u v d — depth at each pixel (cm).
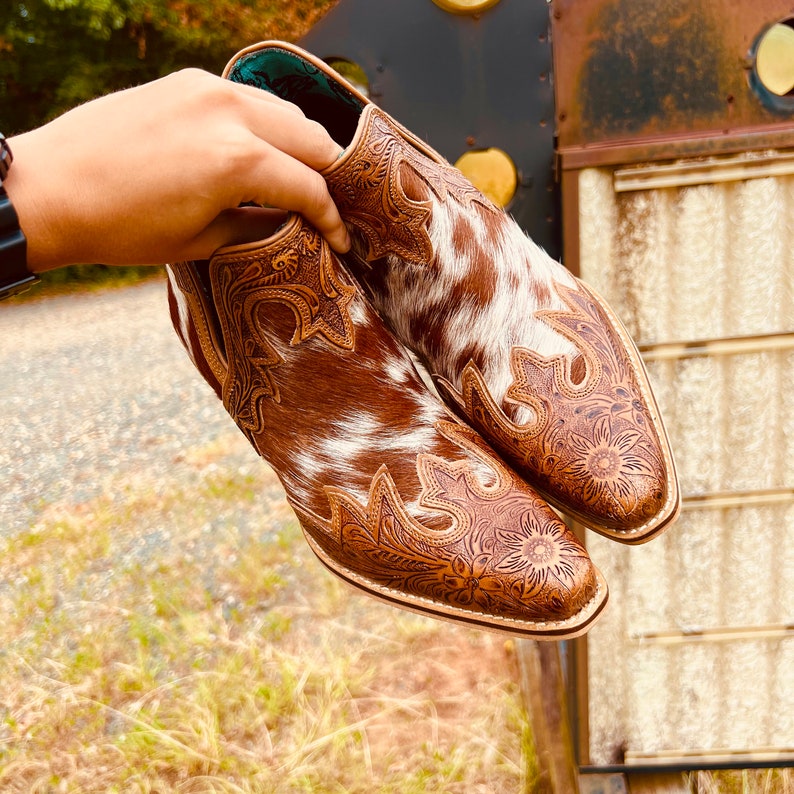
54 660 145
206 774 113
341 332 58
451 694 128
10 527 209
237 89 53
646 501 59
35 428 290
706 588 89
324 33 78
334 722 120
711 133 75
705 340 81
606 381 62
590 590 57
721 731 95
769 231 78
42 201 50
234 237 56
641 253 79
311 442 59
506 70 78
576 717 95
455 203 62
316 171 56
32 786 113
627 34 74
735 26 73
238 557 175
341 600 154
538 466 61
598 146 75
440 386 64
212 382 63
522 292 63
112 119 51
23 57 701
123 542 190
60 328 481
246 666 136
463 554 57
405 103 79
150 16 719
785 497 85
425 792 107
